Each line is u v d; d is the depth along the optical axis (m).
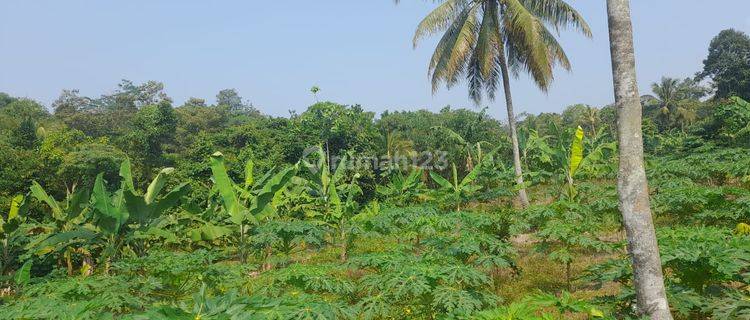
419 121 35.38
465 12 18.48
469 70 19.80
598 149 17.27
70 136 31.12
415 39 17.86
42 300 4.34
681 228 6.91
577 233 7.91
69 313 3.84
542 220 10.38
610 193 13.48
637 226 4.84
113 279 5.97
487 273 8.71
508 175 22.41
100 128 55.62
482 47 17.66
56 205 13.37
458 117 34.03
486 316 3.81
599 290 7.72
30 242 12.36
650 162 22.47
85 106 69.50
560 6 17.14
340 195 18.80
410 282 5.13
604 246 7.34
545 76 16.58
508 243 7.91
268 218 13.59
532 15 16.81
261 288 6.18
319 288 5.84
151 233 11.44
